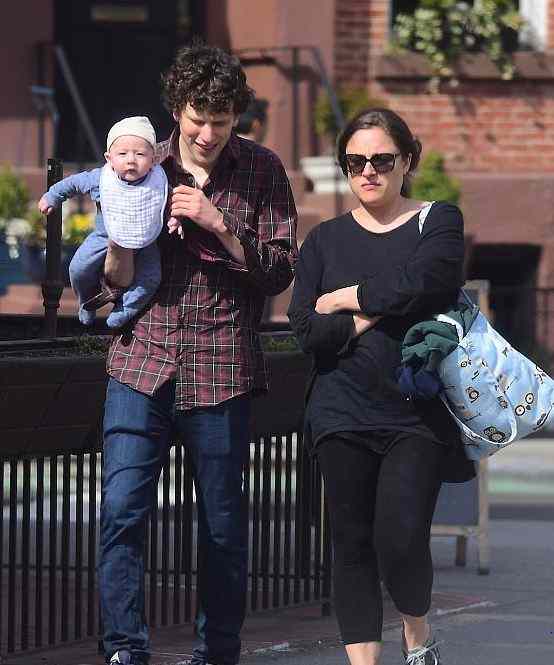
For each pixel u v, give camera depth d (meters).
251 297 17.77
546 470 42.25
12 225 44.44
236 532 17.66
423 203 17.19
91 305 17.56
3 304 42.88
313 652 20.55
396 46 53.19
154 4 55.06
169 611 22.92
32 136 51.59
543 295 52.66
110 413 17.44
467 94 53.75
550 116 54.06
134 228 16.70
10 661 19.25
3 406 17.42
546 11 54.09
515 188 52.59
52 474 19.42
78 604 20.23
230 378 17.39
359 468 16.72
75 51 54.91
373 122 16.75
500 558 28.86
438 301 16.45
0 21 51.03
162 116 55.47
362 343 16.61
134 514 17.22
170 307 17.33
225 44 52.66
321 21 51.88
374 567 16.98
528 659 20.27
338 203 47.84
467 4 53.72
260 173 17.77
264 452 22.06
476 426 16.56
